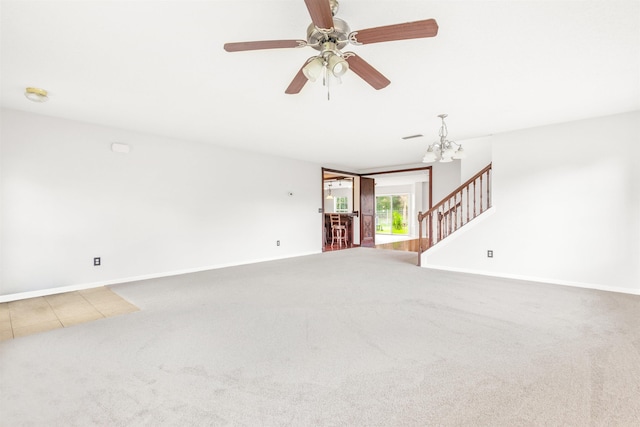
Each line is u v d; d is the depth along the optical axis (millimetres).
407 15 1817
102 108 3461
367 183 8953
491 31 1973
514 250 4391
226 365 2020
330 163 7535
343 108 3471
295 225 6930
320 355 2148
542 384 1764
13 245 3494
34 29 1935
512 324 2672
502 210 4492
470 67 2480
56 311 3102
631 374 1849
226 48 1722
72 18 1821
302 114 3689
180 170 4949
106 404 1622
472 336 2436
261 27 1930
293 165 6895
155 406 1604
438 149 4727
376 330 2578
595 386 1732
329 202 14141
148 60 2354
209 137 4844
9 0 1650
